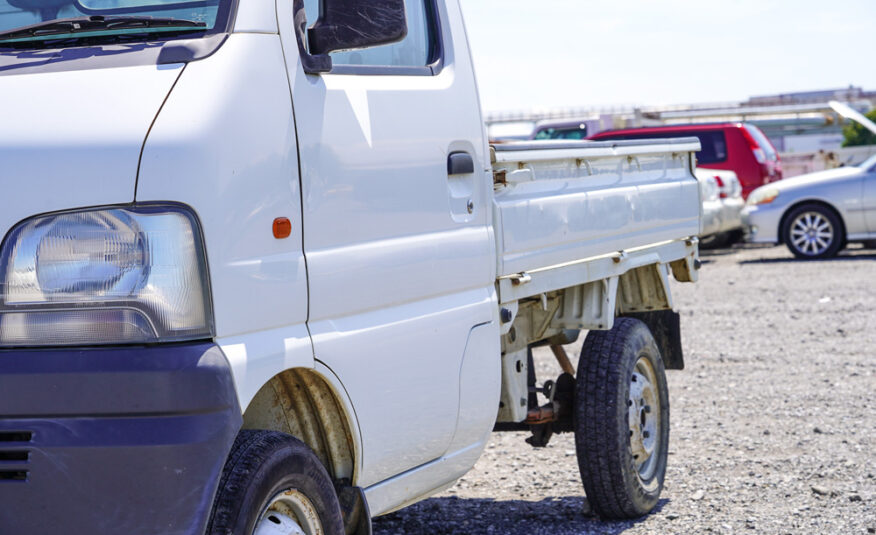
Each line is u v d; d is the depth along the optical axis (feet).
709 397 26.20
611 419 15.72
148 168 8.27
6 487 8.05
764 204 59.41
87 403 8.00
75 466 7.97
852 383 27.30
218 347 8.37
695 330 36.58
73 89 8.68
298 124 9.55
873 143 214.48
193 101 8.58
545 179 14.32
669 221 18.16
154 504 7.93
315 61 9.89
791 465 19.75
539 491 18.70
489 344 12.51
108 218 8.20
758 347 32.89
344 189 10.07
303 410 10.27
